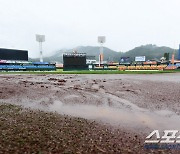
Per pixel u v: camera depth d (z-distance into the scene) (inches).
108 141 185.8
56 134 198.4
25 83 711.1
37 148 164.2
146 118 269.4
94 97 434.9
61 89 561.6
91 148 168.9
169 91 508.1
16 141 176.2
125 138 195.6
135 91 517.0
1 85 622.8
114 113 296.5
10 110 297.9
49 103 367.6
